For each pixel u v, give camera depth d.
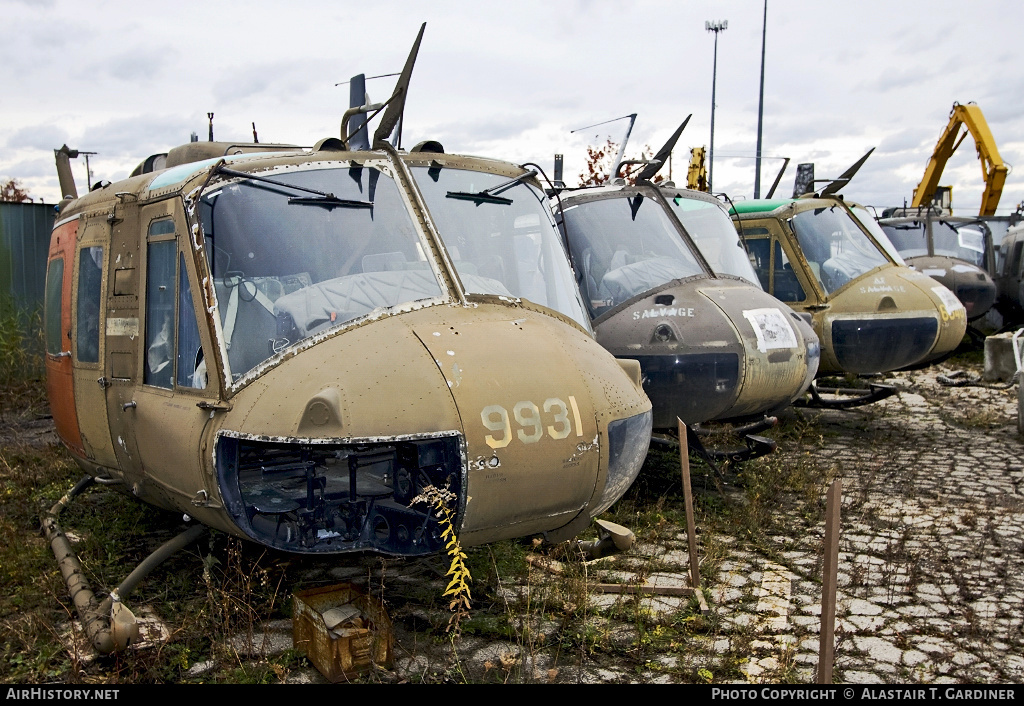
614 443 3.76
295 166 4.18
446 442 3.38
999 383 12.30
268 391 3.49
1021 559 5.08
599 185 7.67
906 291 9.04
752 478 6.59
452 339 3.61
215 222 3.95
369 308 3.79
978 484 6.92
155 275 4.27
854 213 10.05
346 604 3.72
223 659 3.68
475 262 4.27
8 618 4.17
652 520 5.70
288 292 3.83
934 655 3.80
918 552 5.16
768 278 9.61
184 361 3.94
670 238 7.10
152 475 4.21
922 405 10.69
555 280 4.61
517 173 4.85
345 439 3.28
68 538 5.17
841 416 9.95
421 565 4.75
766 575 4.82
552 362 3.71
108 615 3.80
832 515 3.15
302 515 3.60
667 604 4.34
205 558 4.46
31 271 11.52
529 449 3.45
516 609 4.23
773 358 6.30
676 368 6.24
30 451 7.34
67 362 5.18
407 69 4.27
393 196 4.23
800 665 3.69
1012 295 16.47
